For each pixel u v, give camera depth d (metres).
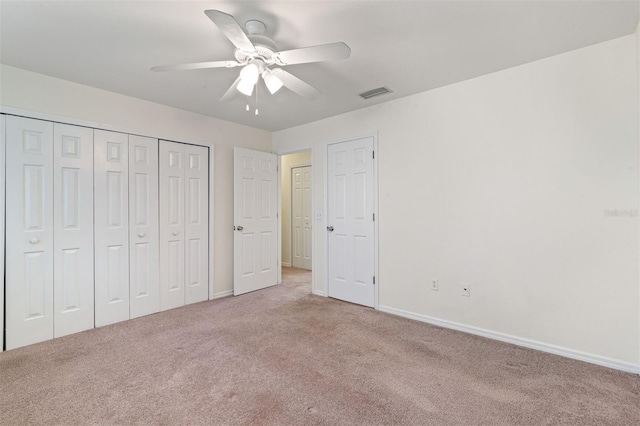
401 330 2.78
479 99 2.64
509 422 1.58
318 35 1.99
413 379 1.97
